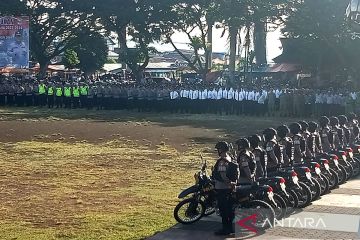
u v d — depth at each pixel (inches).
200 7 2054.6
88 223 452.8
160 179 639.1
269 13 1702.8
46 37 2218.3
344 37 1630.2
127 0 2039.9
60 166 718.5
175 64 3415.4
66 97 1647.4
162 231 433.1
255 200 438.9
